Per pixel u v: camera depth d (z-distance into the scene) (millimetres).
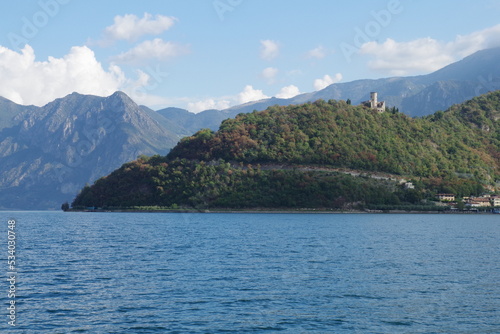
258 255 99875
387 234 156875
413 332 49406
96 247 115625
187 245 120625
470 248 114688
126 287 66812
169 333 48594
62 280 71500
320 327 50562
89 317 53125
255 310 55969
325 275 76062
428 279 73312
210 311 55375
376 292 64500
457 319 53281
